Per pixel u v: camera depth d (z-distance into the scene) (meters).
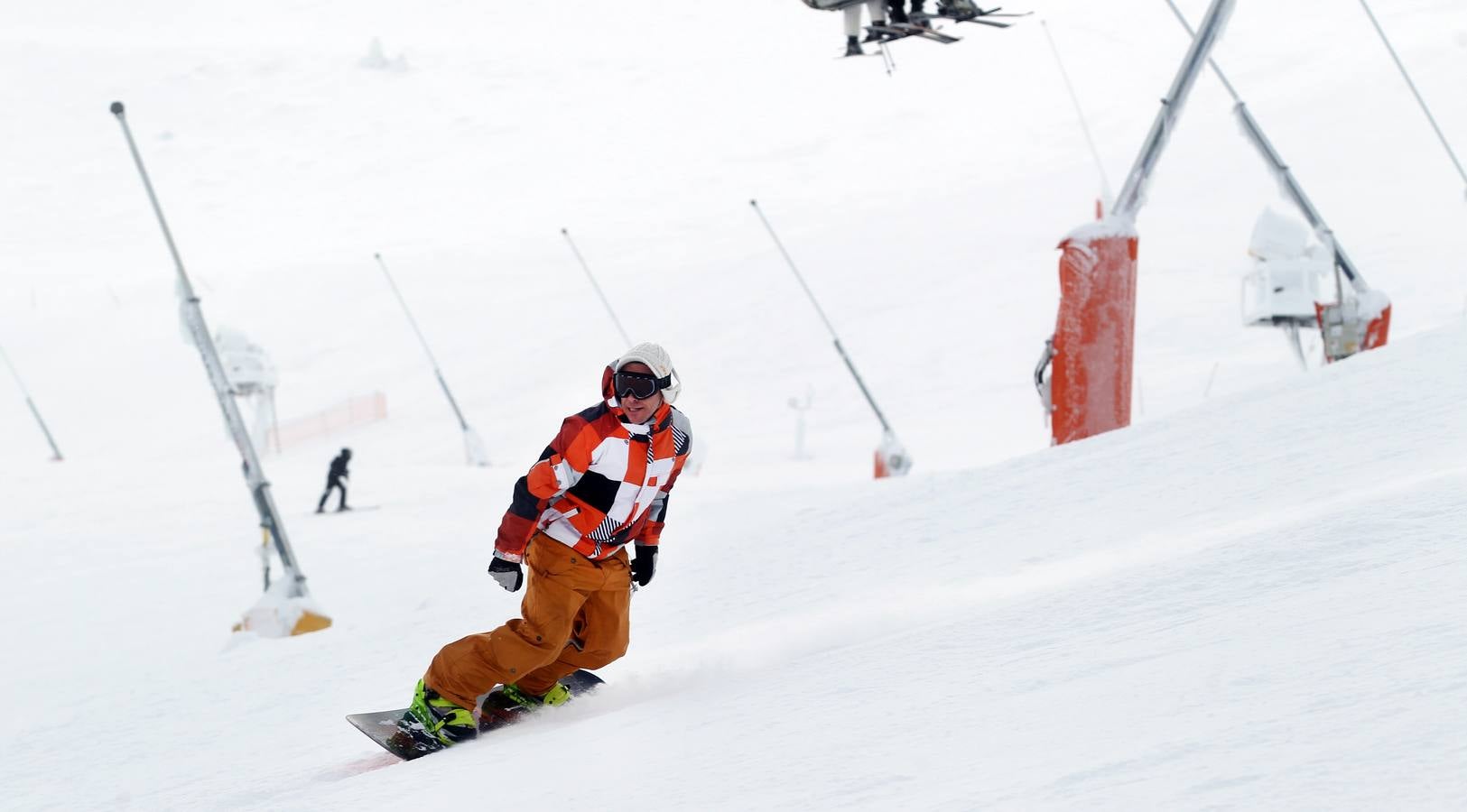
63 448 185.25
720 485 92.38
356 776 14.30
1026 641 11.48
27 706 37.16
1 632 61.53
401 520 91.38
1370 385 31.95
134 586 73.06
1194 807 5.77
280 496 110.00
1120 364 52.69
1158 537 20.39
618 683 17.12
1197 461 28.53
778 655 16.33
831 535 32.91
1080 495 28.39
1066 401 53.19
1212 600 11.30
